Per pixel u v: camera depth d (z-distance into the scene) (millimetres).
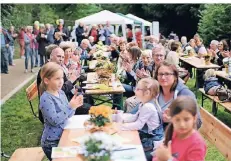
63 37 15000
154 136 3932
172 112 2789
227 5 17828
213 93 7527
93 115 3695
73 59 8117
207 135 4254
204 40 18594
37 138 6500
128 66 7359
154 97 4039
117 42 11727
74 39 17281
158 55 5734
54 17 29859
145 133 3932
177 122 2771
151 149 3885
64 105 4012
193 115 2771
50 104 3822
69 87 5906
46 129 3885
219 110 8094
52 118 3791
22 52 17703
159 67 4070
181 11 26328
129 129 3803
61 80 3912
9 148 6020
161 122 3980
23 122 7535
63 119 3850
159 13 27766
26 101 9398
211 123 4141
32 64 14055
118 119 4078
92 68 8906
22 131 6922
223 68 9398
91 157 2637
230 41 12281
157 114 3941
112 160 2957
